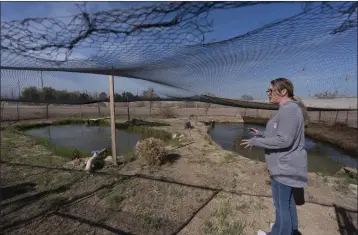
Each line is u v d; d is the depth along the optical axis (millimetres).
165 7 1204
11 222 2955
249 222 3023
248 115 21766
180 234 2756
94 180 4441
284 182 1968
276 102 2107
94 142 10234
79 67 2461
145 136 11805
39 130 13680
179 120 17359
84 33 1424
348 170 5230
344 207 3395
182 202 3564
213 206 3438
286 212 2035
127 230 2818
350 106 7320
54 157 6246
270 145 1888
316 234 2740
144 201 3582
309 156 8500
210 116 21250
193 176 4727
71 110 24281
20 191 3932
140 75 3223
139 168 5195
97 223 2963
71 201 3551
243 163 5742
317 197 3711
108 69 2680
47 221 2996
